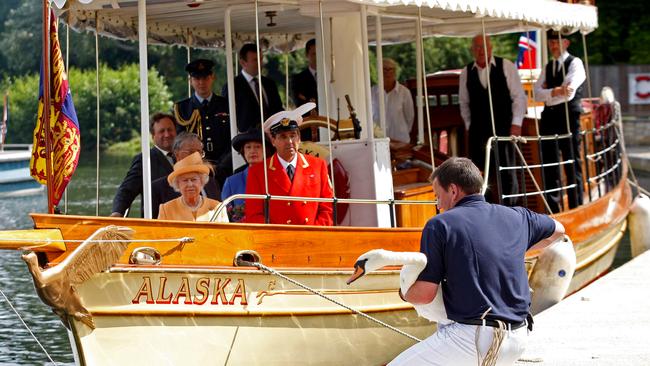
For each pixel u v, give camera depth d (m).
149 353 12.80
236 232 13.40
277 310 13.79
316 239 14.18
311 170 14.95
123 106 69.00
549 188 21.98
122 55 71.81
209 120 18.39
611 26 80.12
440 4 15.61
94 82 69.31
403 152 18.80
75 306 12.06
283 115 15.10
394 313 15.23
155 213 15.73
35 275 11.62
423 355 9.79
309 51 19.70
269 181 14.73
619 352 14.41
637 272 20.34
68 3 14.05
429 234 9.70
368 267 9.42
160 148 17.11
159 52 63.56
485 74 21.00
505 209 10.02
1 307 23.41
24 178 57.53
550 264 18.20
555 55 22.16
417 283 9.66
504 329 9.57
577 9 21.64
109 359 12.55
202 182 13.98
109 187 47.50
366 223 16.34
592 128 25.56
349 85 17.11
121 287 12.45
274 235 13.76
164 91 63.84
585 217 21.23
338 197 16.12
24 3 87.50
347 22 17.08
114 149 69.00
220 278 13.19
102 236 12.16
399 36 24.73
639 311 16.84
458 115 23.06
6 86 82.75
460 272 9.61
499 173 17.88
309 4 16.61
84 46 70.62
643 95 73.75
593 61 80.75
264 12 18.20
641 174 54.66
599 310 17.02
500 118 20.98
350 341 14.77
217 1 16.72
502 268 9.70
